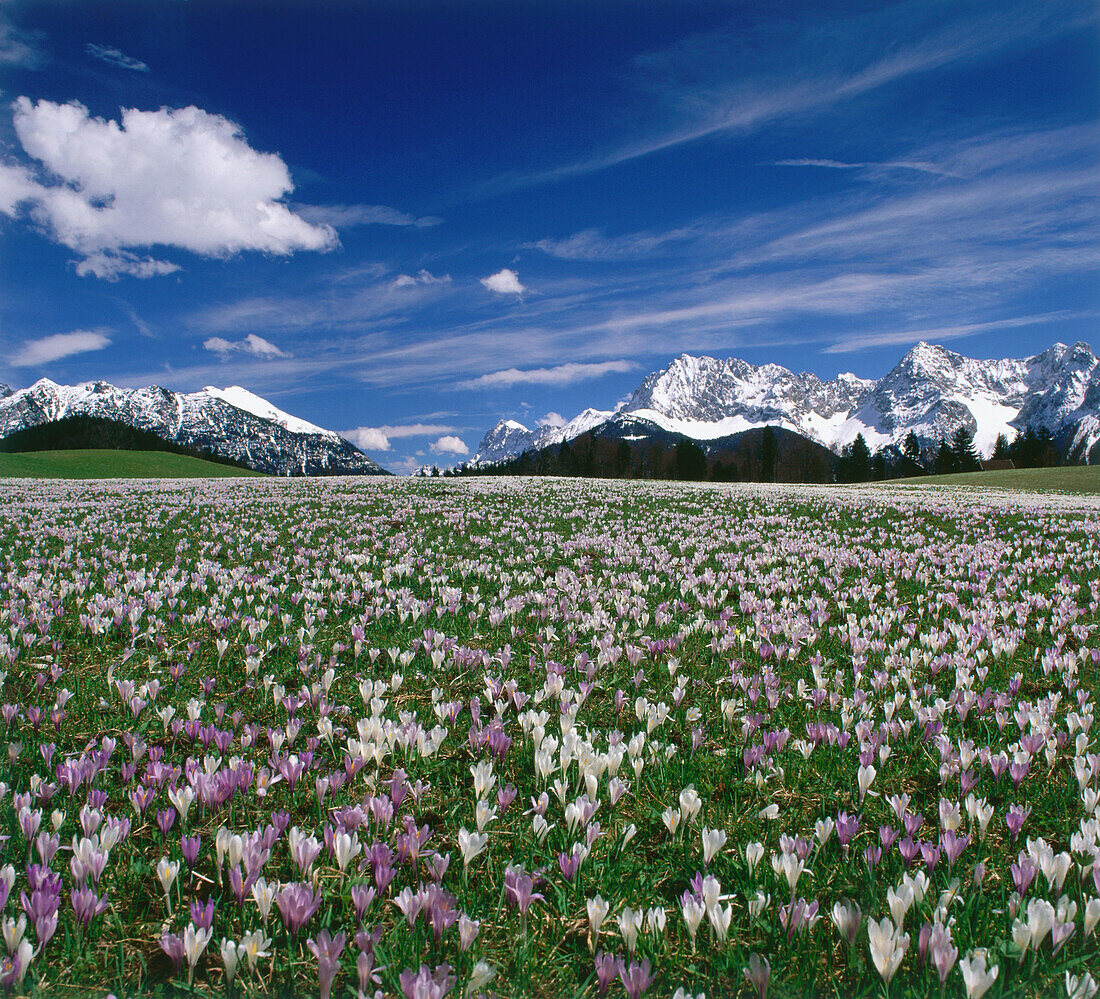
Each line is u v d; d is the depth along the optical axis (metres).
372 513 20.12
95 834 2.85
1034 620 7.89
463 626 7.36
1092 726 4.51
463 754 4.15
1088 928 2.42
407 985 2.01
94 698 4.92
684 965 2.48
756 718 4.45
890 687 5.50
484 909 2.76
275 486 33.56
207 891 2.83
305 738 4.29
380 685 4.81
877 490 41.84
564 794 3.43
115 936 2.59
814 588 10.25
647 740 4.36
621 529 17.14
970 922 2.63
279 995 2.32
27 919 2.40
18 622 6.30
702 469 151.38
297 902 2.38
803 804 3.65
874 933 2.24
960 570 11.47
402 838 2.85
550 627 6.85
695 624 7.24
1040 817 3.46
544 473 169.38
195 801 3.38
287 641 6.30
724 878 2.97
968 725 4.71
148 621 6.93
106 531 14.47
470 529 16.95
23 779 3.63
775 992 2.33
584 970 2.50
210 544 13.13
